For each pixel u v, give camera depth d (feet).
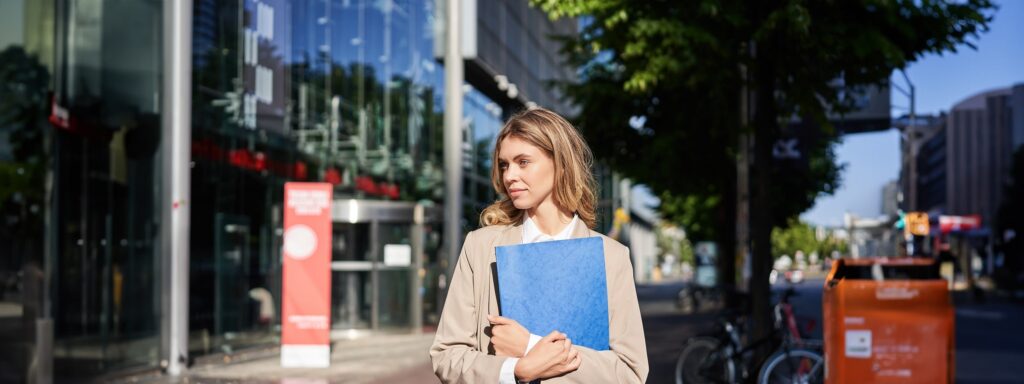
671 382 36.88
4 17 33.71
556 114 7.87
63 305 35.65
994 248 152.15
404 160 78.54
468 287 7.79
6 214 32.60
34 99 34.50
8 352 32.01
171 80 42.01
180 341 41.93
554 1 34.68
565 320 7.35
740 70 33.04
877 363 23.03
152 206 42.04
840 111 32.50
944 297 22.93
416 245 65.21
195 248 46.14
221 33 48.57
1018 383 39.06
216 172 48.44
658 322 80.94
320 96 63.72
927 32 30.50
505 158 7.73
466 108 97.76
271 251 55.72
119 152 39.96
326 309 44.80
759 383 30.22
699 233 140.26
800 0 28.63
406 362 46.62
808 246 393.91
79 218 36.99
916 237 80.53
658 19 32.91
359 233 64.34
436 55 86.74
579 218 8.02
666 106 60.49
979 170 220.84
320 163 63.57
